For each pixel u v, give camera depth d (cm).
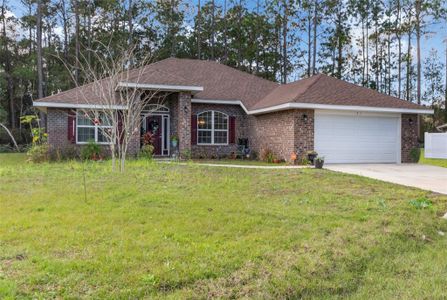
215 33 3997
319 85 1761
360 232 571
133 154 1733
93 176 1053
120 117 1670
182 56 3862
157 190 862
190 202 742
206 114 2009
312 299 386
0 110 3278
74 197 777
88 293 358
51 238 507
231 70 2373
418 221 642
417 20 3669
